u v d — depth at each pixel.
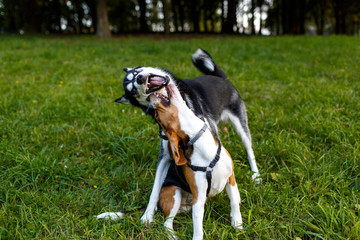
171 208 2.44
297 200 2.61
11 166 3.27
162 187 2.54
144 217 2.54
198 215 2.21
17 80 6.20
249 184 2.90
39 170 3.11
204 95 3.04
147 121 4.27
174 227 2.56
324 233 2.25
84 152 3.64
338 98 4.70
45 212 2.62
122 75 6.53
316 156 3.38
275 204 2.68
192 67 6.97
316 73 6.62
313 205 2.61
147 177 3.16
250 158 3.36
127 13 26.95
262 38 13.48
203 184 2.22
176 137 2.16
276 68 6.98
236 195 2.39
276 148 3.44
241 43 11.00
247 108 4.74
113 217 2.57
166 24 18.03
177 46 10.09
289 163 3.35
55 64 7.52
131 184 3.03
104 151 3.71
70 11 25.55
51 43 11.73
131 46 10.55
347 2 23.73
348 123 3.92
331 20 29.58
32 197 2.82
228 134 3.95
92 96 5.28
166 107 2.19
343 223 2.28
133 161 3.40
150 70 2.47
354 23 29.86
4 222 2.48
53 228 2.50
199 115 2.69
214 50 9.05
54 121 4.38
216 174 2.24
